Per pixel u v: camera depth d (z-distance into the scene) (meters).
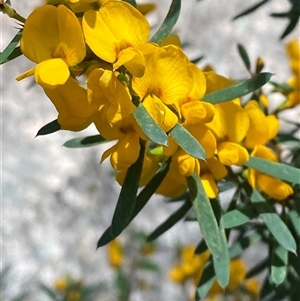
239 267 0.23
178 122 0.10
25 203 0.42
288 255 0.14
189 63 0.10
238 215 0.13
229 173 0.13
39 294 0.40
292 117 0.35
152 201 0.41
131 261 0.33
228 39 0.43
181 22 0.43
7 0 0.10
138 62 0.09
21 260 0.41
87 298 0.31
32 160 0.43
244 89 0.11
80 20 0.11
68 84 0.10
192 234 0.40
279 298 0.17
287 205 0.14
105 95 0.10
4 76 0.45
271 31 0.43
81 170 0.44
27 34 0.10
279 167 0.12
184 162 0.11
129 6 0.10
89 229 0.42
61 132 0.45
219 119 0.12
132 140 0.10
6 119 0.44
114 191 0.43
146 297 0.38
